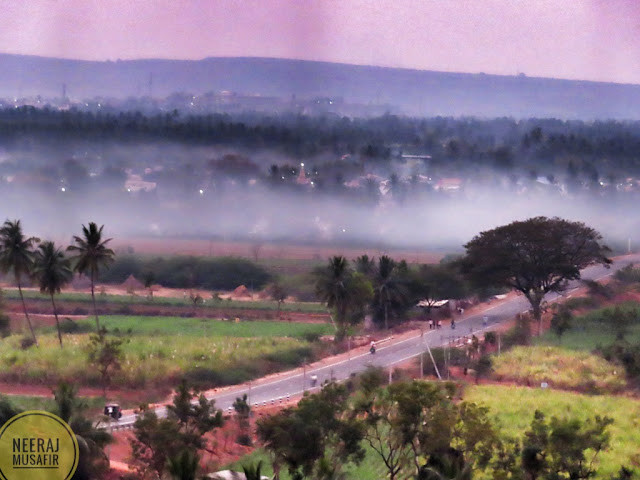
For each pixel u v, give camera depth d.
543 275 132.12
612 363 103.88
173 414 71.25
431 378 98.12
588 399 90.69
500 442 66.25
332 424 65.25
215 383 95.62
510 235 132.38
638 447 75.62
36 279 118.00
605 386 96.44
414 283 133.50
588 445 67.00
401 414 64.44
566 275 132.38
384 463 70.75
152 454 65.75
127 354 102.25
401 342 116.56
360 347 114.38
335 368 103.06
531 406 86.69
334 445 65.56
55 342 112.19
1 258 120.81
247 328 126.94
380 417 66.12
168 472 54.34
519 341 115.81
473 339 108.88
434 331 123.56
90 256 118.88
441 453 61.94
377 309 129.88
